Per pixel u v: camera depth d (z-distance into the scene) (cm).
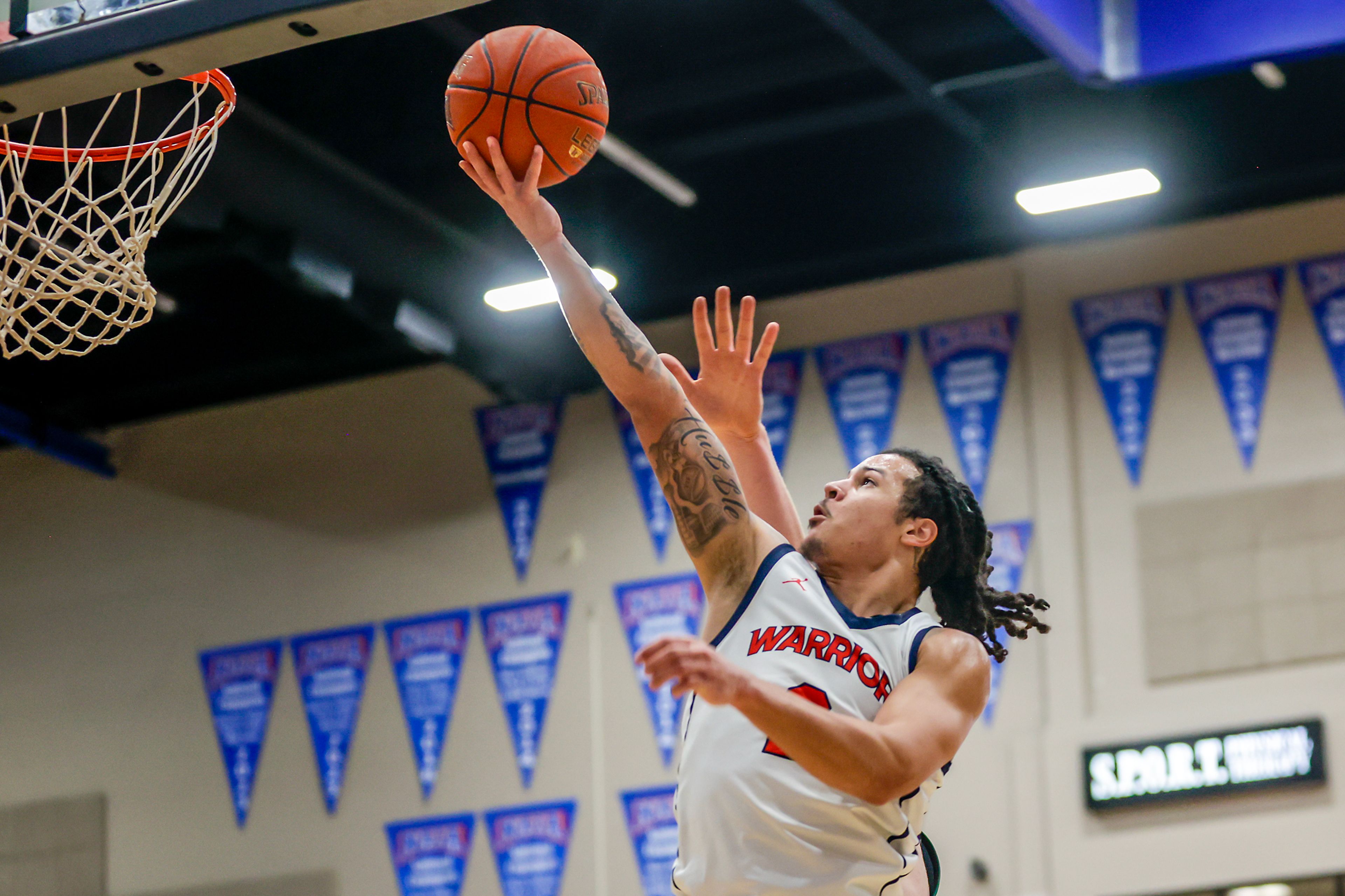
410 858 1126
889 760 278
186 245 923
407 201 985
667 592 1109
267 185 892
